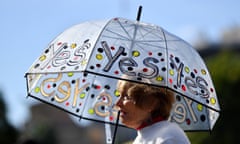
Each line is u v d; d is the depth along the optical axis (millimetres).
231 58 15453
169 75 3303
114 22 3518
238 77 14391
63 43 3533
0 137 28594
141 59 3297
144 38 3439
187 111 4000
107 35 3400
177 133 3203
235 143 13789
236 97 14164
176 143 3143
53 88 3941
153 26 3590
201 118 3992
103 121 4105
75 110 4047
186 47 3631
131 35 3438
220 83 14406
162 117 3318
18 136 29453
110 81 4164
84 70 3178
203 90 3561
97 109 4133
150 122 3314
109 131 4156
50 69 3361
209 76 3719
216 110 3635
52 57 3473
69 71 3248
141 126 3330
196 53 3723
